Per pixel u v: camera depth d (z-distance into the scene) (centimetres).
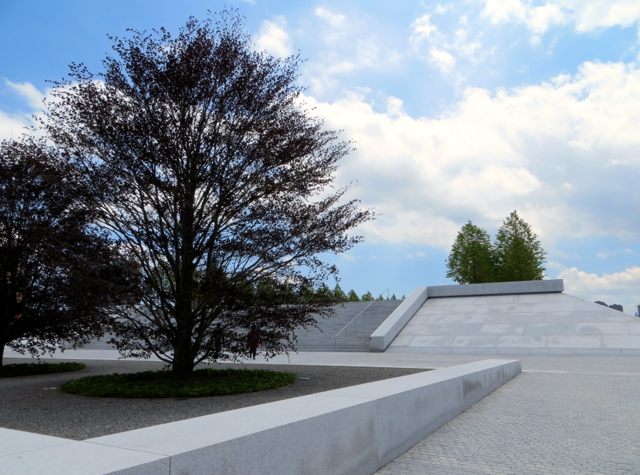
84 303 1012
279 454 386
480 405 891
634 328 2053
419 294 2889
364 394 574
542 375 1307
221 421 407
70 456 301
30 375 1420
